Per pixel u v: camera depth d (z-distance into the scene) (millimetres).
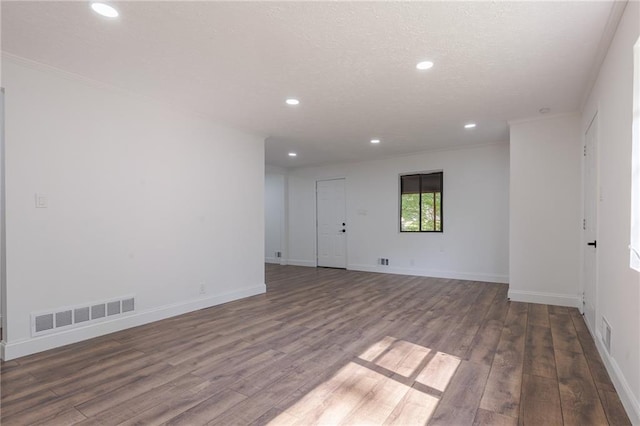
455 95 3398
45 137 2781
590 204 3354
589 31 2230
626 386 1910
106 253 3176
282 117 4113
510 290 4402
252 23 2143
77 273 2973
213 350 2773
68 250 2918
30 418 1831
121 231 3293
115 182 3252
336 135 5004
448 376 2309
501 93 3352
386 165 6785
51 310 2809
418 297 4648
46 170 2787
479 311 3910
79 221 2988
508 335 3102
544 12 2033
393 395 2068
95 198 3102
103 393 2092
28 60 2633
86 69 2812
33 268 2711
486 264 5797
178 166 3838
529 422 1785
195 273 4016
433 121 4305
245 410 1907
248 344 2908
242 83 3096
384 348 2809
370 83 3094
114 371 2389
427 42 2377
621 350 2049
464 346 2844
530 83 3096
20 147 2646
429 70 2826
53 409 1917
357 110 3857
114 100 3250
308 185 7910
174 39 2336
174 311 3764
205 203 4148
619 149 2145
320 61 2666
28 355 2658
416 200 6535
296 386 2178
